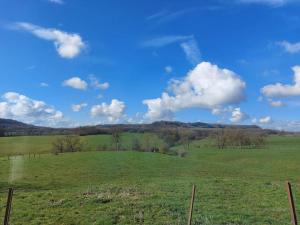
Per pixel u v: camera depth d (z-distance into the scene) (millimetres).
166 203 28734
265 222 24312
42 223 24359
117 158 92312
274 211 27578
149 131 156625
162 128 161625
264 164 102562
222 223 23656
